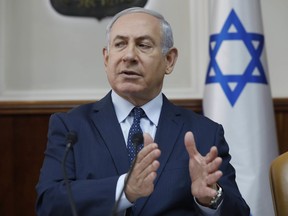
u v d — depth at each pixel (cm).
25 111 373
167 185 204
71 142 181
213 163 180
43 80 380
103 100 229
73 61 382
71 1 382
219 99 326
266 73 333
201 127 222
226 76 326
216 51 331
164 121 222
